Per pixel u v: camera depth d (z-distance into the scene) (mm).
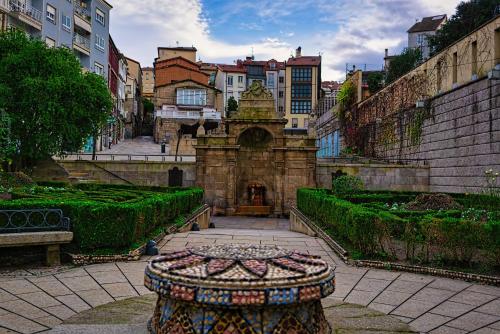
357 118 49562
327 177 34031
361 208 13055
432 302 8086
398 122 39000
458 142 29734
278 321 4250
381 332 5496
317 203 19016
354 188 24609
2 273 9984
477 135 27547
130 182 34156
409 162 36656
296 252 5434
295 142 32750
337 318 6082
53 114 26797
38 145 27609
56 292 8344
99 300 7848
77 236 11516
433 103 33094
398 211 15281
